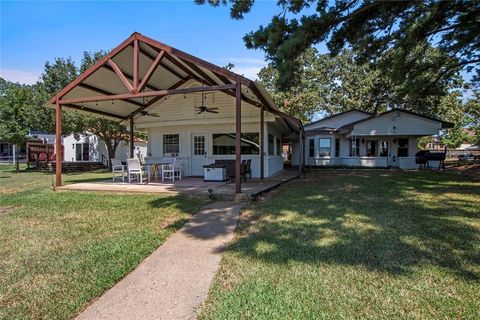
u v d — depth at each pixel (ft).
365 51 28.09
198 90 24.22
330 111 96.84
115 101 35.91
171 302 8.18
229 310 7.59
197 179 37.32
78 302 8.13
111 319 7.41
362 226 14.65
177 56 24.61
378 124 60.44
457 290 8.32
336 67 95.55
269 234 13.66
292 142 76.64
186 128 42.27
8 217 17.58
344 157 68.03
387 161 65.51
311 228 14.43
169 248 12.42
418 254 10.91
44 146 74.13
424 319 7.05
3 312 7.63
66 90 29.12
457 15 28.50
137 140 82.58
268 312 7.41
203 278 9.61
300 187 30.19
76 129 59.31
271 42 21.48
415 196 23.61
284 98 89.10
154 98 39.81
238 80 23.20
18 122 56.29
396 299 7.92
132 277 9.76
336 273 9.50
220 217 17.29
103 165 75.15
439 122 58.34
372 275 9.32
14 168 71.67
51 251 11.81
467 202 20.72
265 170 38.37
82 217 17.39
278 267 10.03
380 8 23.18
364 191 26.73
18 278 9.48
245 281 9.14
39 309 7.79
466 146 148.46
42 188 30.19
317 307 7.60
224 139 40.70
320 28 22.31
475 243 11.96
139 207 19.92
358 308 7.54
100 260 10.88
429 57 38.99
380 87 64.18
